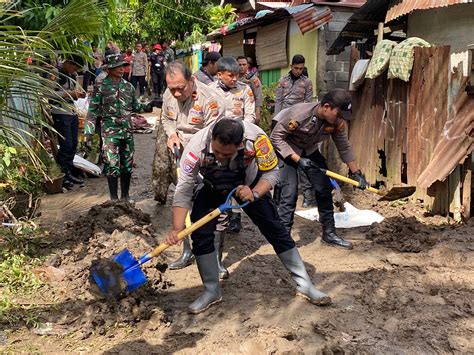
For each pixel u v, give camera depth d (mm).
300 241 5707
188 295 4414
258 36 12906
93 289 4121
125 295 4016
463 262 4777
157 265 4676
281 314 4023
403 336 3666
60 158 7934
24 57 3990
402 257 4965
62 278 4492
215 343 3594
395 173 7043
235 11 18422
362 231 5926
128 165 6938
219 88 5508
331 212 5500
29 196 6105
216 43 17422
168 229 6078
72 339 3654
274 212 4156
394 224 5711
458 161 5633
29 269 4609
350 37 8977
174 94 4562
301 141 5051
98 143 9609
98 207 5551
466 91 5746
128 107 6727
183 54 20828
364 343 3578
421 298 4195
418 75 6461
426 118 6359
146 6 15250
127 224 5344
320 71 9742
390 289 4379
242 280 4699
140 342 3627
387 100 7141
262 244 5656
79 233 5266
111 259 4129
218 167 3736
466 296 4176
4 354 3428
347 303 4207
